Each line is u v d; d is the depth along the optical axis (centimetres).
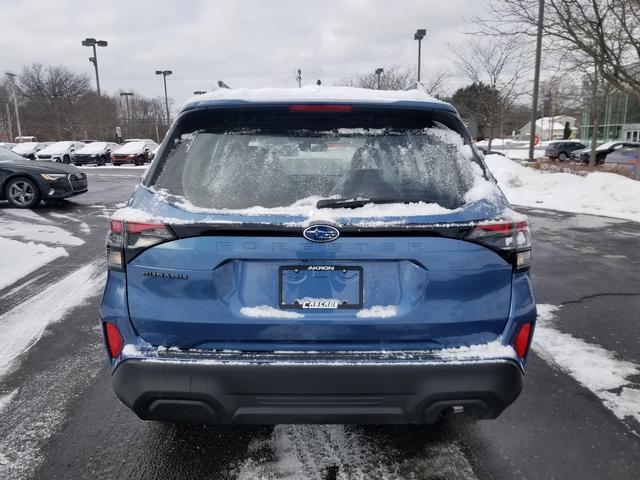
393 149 224
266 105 222
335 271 203
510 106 2850
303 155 221
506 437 272
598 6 1168
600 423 287
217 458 254
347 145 224
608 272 612
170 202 210
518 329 214
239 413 206
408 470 245
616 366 359
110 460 253
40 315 459
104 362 364
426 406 206
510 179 1497
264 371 200
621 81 1275
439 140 228
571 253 715
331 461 251
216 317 203
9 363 362
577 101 2508
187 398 204
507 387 209
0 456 256
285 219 200
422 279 203
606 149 2959
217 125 230
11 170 1110
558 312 471
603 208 1150
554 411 299
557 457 256
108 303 214
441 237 203
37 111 7719
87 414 295
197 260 202
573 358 372
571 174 1647
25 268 614
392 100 224
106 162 3291
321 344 206
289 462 250
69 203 1225
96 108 7450
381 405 205
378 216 202
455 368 203
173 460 252
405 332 205
